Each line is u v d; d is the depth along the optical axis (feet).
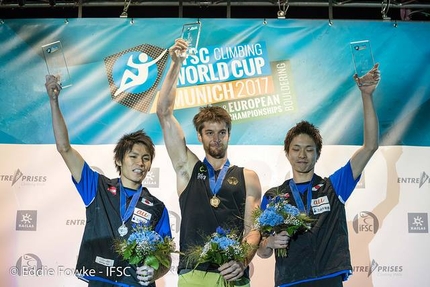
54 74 21.08
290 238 19.35
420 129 21.36
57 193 20.92
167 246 18.37
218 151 20.47
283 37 21.57
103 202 19.92
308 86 21.42
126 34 21.53
